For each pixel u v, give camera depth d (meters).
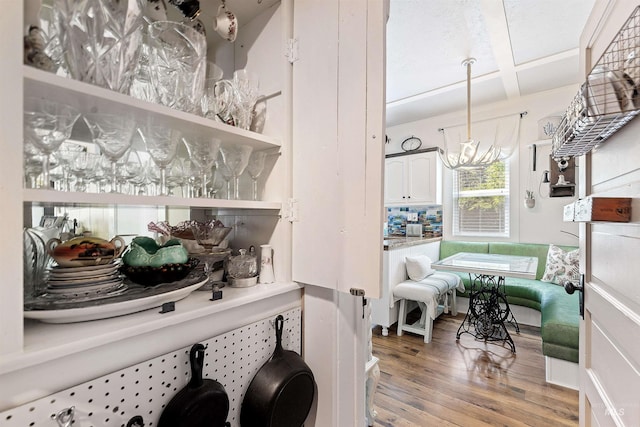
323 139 0.95
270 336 0.95
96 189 0.78
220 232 1.06
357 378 1.10
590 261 1.01
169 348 0.70
